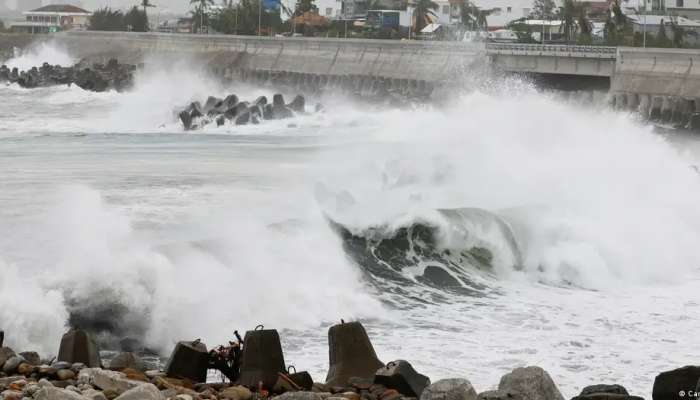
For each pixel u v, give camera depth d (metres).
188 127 160.88
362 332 39.62
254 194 82.44
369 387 36.91
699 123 169.75
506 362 45.47
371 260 61.72
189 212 72.44
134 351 47.31
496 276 63.62
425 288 59.75
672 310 55.53
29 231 61.56
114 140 137.88
